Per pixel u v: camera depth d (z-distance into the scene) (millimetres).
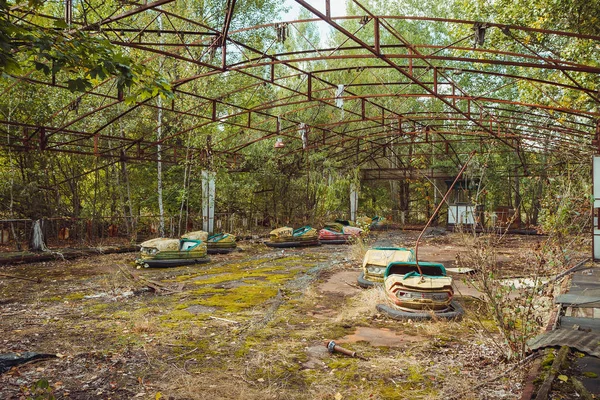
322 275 9016
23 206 13750
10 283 8008
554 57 12430
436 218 24625
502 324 3889
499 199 24781
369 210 27344
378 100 22906
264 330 4980
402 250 7941
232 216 17688
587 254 10656
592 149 14273
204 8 17188
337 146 22047
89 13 13203
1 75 3053
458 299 6508
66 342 4496
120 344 4445
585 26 9602
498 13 11273
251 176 18609
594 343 3502
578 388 2822
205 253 11219
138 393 3305
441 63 24672
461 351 4219
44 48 3018
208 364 3928
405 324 5230
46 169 14055
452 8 24312
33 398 3164
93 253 11883
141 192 17234
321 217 21250
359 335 4828
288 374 3697
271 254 12820
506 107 23938
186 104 15023
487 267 4328
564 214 5949
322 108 20297
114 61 3334
